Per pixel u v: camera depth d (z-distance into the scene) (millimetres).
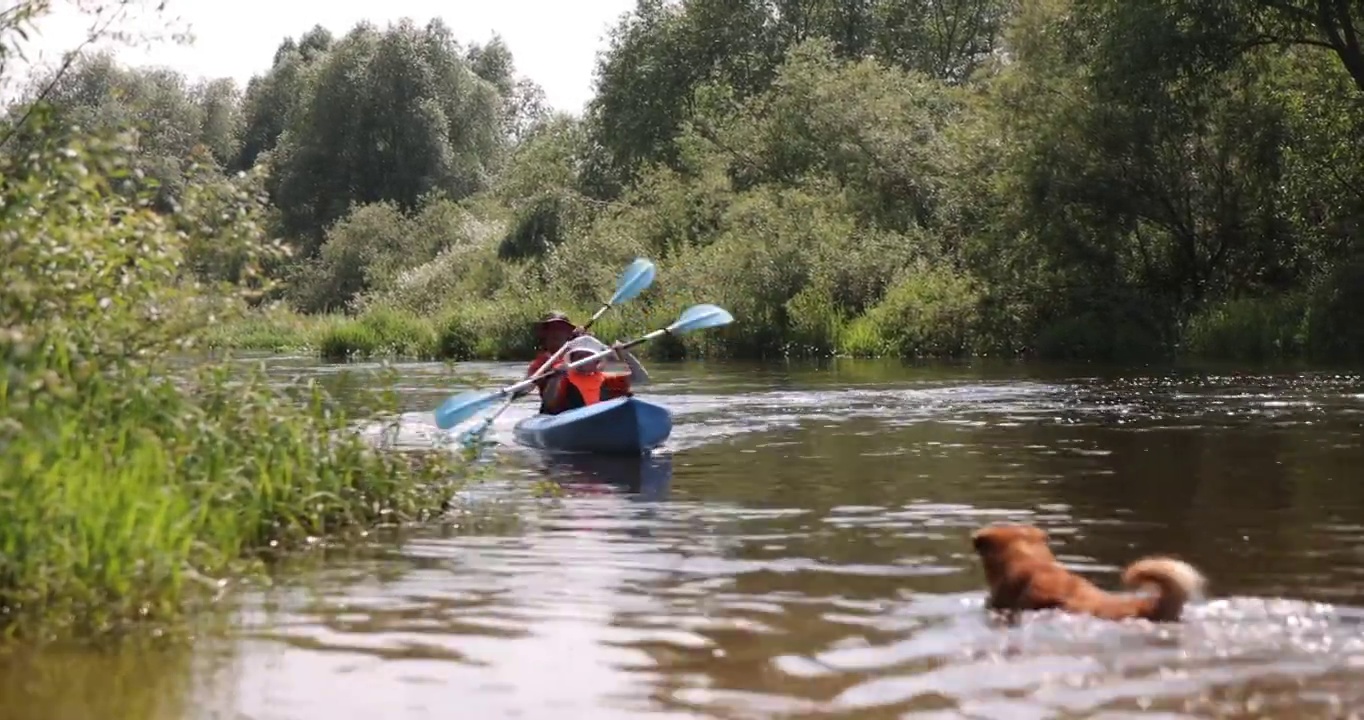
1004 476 8281
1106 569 5504
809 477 8406
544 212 39375
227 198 6777
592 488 8070
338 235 49750
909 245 27188
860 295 26484
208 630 4605
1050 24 24969
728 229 31062
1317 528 6324
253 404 6672
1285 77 23844
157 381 6438
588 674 4047
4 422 4859
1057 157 23969
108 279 6184
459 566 5695
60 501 4902
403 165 61000
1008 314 24266
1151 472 8328
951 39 46188
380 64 61250
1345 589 4996
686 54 44656
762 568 5598
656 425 9938
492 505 7430
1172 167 23906
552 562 5766
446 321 29812
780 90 35125
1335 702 3627
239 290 6582
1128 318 23500
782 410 13117
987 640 4332
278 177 62438
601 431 9906
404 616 4793
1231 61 22391
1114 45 22531
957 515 6898
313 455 6785
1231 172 24094
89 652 4312
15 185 5910
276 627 4637
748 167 34188
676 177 35094
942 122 31953
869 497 7543
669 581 5359
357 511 6785
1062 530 6402
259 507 6172
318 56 73500
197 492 5863
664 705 3729
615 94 45062
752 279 26344
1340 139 23016
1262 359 20656
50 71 6496
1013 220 24500
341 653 4301
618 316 26672
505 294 32438
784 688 3871
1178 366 19219
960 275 25812
